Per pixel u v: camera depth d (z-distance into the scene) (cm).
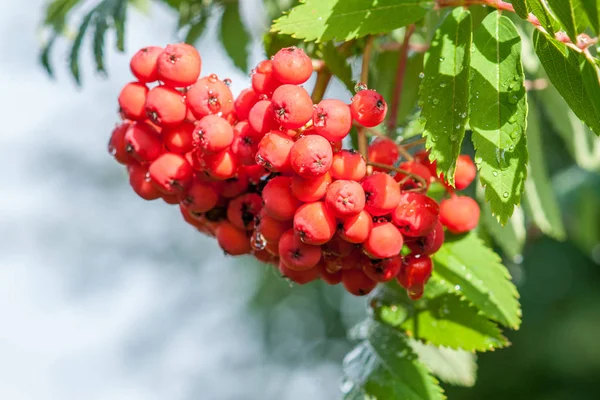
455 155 39
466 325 43
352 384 43
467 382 45
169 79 41
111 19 49
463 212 43
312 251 40
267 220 41
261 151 40
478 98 40
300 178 39
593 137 52
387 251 40
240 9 52
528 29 48
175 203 43
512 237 49
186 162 41
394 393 43
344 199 39
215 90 41
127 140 41
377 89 50
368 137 45
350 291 42
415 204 40
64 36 52
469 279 43
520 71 40
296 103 39
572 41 37
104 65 50
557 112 51
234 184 42
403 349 43
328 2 41
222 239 43
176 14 54
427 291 44
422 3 41
